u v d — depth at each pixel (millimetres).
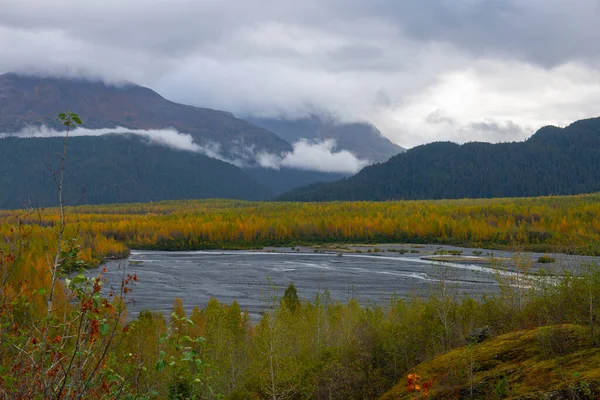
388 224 142750
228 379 25000
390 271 81250
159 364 6387
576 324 16609
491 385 14531
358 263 94125
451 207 183500
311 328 31547
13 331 5957
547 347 15367
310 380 23297
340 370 23328
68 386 5801
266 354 23828
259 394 22938
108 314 6145
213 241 139500
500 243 118500
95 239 107562
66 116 6148
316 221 148625
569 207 158625
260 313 52094
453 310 26594
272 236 143000
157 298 61062
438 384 16391
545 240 107500
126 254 112562
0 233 6156
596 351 13758
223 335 27500
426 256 102875
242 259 106250
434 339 24266
